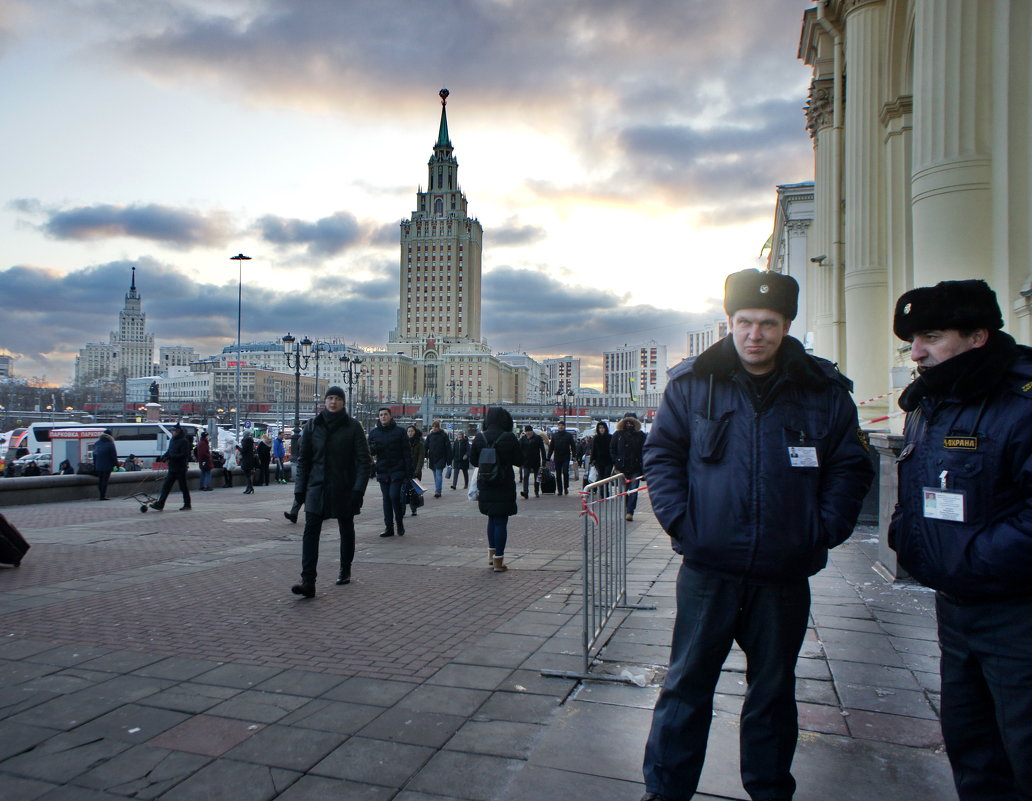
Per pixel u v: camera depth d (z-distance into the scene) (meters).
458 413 103.31
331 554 8.75
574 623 5.39
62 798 2.83
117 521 12.54
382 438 10.37
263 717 3.62
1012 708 2.05
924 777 2.94
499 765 3.07
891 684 4.00
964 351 2.17
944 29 7.10
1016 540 1.96
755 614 2.45
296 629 5.28
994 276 6.77
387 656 4.62
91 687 4.07
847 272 12.55
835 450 2.42
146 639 5.03
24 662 4.52
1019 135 6.50
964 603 2.17
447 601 6.18
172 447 14.41
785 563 2.35
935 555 2.18
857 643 4.73
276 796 2.83
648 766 2.55
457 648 4.78
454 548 9.23
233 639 5.02
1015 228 6.48
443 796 2.81
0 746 3.30
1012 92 6.53
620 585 5.82
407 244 159.38
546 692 3.93
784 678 2.44
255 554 8.82
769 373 2.48
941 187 7.07
